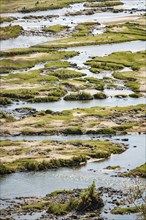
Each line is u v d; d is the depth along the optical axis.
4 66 194.50
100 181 104.75
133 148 123.56
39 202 94.94
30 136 133.00
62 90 168.62
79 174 109.12
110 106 155.62
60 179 106.75
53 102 160.75
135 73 185.12
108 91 169.38
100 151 119.88
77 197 96.06
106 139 130.12
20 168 111.75
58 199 95.62
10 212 90.69
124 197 95.31
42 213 90.25
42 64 199.50
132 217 86.38
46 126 137.75
